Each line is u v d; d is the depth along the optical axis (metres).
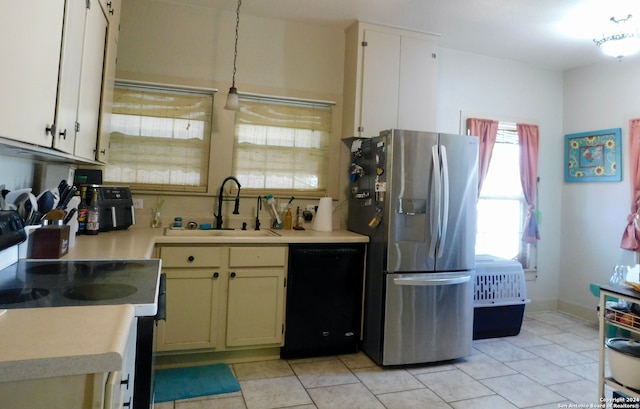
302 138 3.40
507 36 3.49
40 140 1.15
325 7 3.06
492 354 3.08
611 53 2.87
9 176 1.71
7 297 1.11
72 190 2.00
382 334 2.73
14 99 0.97
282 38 3.34
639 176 3.56
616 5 2.84
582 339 3.44
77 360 0.64
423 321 2.79
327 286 2.87
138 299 1.14
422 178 2.79
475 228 2.94
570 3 2.83
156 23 3.04
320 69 3.44
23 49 1.01
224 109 3.18
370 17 3.20
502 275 3.50
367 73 3.27
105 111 2.18
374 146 2.96
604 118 3.93
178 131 3.10
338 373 2.65
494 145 4.08
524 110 4.18
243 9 3.15
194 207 3.14
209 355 2.70
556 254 4.33
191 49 3.12
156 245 2.49
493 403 2.32
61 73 1.31
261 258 2.70
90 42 1.73
